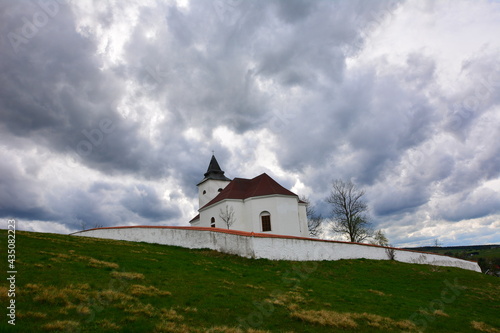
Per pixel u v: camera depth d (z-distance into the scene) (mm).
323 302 17266
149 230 33375
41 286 13109
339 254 31859
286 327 12977
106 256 21141
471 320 17594
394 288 24047
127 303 12867
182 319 12172
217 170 58750
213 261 25125
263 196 40750
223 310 13789
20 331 9266
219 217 42906
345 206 57094
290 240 29078
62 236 27734
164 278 17516
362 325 14336
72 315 11055
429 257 38000
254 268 24469
